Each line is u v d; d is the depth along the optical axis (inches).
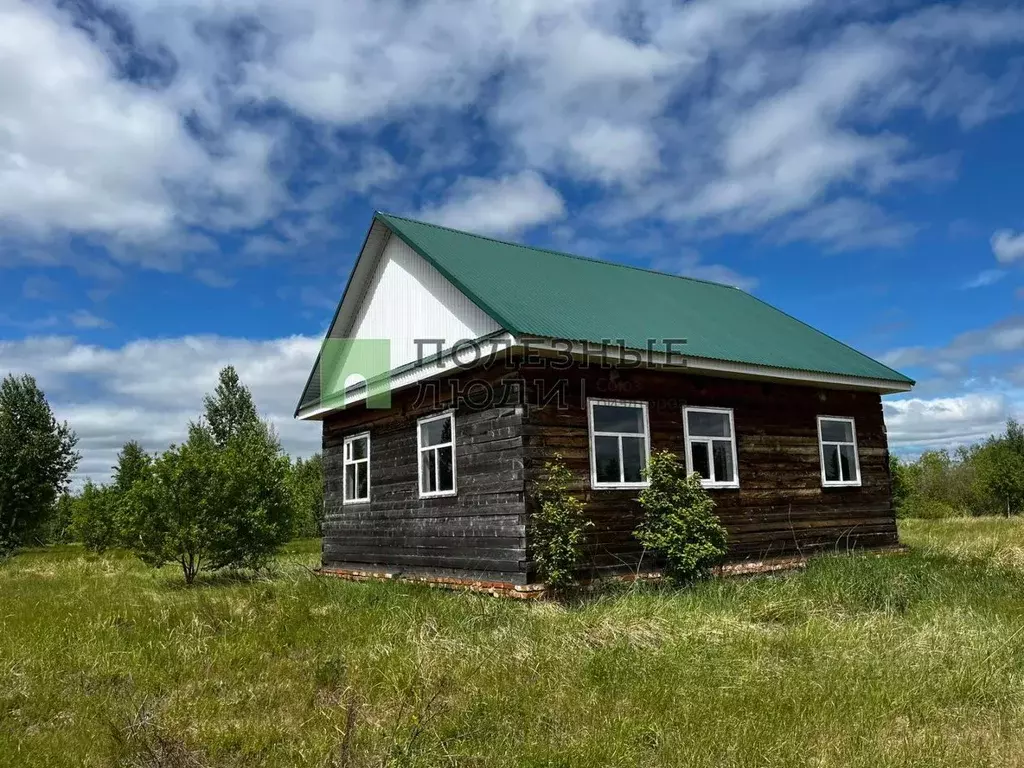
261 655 326.0
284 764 212.1
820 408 612.7
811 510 584.7
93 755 220.2
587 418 474.3
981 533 795.4
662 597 394.6
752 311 693.3
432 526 517.7
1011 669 277.6
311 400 673.0
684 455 519.5
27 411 1305.4
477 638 322.7
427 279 546.3
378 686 272.5
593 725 228.7
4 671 304.5
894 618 360.5
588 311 507.8
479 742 219.1
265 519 661.3
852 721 226.4
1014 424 1365.7
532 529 437.4
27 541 1449.3
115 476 999.0
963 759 202.2
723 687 254.7
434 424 528.7
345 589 479.5
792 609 377.4
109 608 461.7
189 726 241.3
